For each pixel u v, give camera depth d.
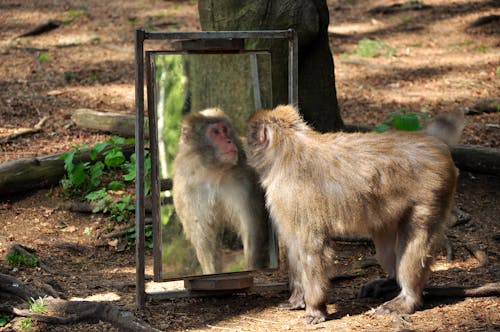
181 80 4.19
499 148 5.55
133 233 4.93
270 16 4.80
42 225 4.97
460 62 8.13
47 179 5.20
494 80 7.38
